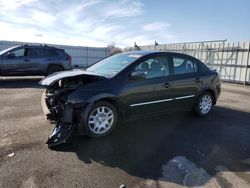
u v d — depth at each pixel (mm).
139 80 4719
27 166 3324
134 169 3375
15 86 10328
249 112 6781
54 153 3754
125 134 4660
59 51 12617
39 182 2961
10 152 3734
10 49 11406
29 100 7457
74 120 4176
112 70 4832
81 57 26234
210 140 4539
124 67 4688
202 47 17984
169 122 5523
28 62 11664
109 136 4527
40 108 6453
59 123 4156
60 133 3992
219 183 3102
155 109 5062
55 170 3250
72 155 3713
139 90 4707
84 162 3510
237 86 13594
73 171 3248
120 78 4535
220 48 16453
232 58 15602
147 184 3020
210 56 17328
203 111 6062
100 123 4402
